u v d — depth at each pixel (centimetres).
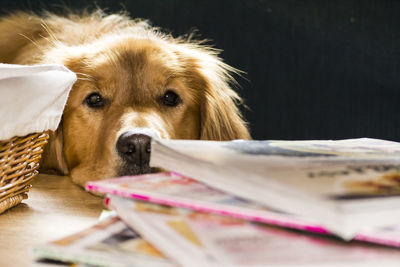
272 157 79
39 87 111
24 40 268
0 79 104
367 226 57
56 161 214
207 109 229
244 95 317
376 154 90
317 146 98
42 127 117
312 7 309
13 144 108
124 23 272
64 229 106
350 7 305
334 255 61
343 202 55
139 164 172
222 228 67
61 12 340
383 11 303
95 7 334
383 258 61
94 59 207
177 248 62
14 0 344
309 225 64
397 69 302
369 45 304
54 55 219
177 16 321
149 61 205
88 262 65
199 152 80
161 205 74
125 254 66
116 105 197
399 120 304
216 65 252
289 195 60
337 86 309
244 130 249
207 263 58
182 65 224
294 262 58
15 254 88
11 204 119
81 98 200
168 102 211
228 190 69
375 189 62
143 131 171
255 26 315
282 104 315
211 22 319
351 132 309
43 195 144
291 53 312
